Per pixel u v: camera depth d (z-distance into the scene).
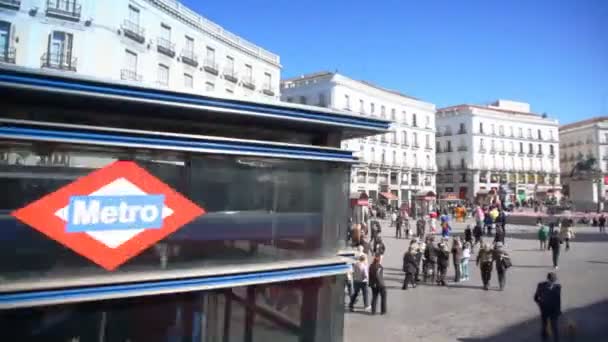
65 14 25.70
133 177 4.29
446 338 8.16
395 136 60.25
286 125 5.40
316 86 54.03
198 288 4.44
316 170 5.46
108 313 4.20
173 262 4.44
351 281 10.59
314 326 5.38
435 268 14.90
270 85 43.91
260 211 5.00
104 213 4.13
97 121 4.48
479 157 70.94
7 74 3.66
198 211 4.61
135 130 4.20
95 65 26.81
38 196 3.86
